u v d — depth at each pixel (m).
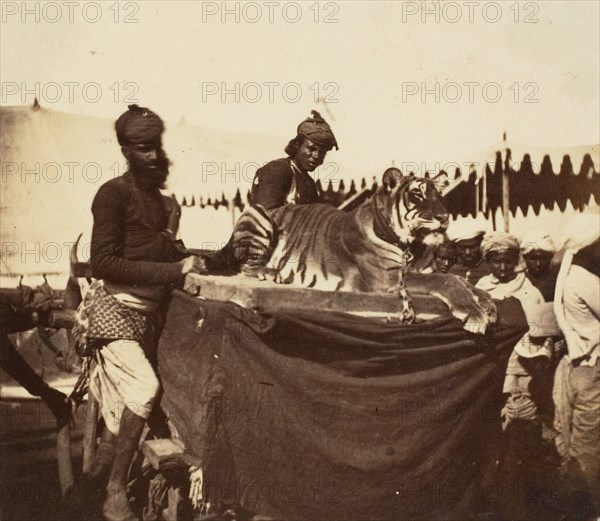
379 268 3.71
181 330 3.53
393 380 3.62
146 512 3.57
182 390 3.47
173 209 3.70
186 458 3.42
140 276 3.53
